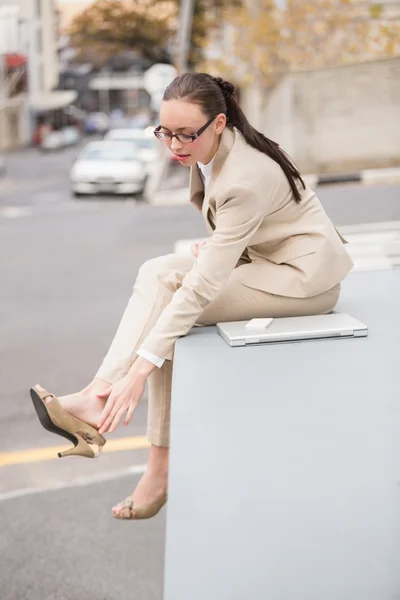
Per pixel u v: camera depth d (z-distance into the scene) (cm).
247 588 133
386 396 198
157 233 1288
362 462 168
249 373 216
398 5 1830
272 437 180
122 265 998
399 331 251
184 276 252
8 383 547
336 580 134
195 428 185
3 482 396
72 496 380
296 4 1875
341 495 157
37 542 340
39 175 3162
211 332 252
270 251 260
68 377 555
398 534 144
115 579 312
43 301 810
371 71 1752
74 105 8681
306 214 256
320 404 195
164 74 2147
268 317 258
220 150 237
